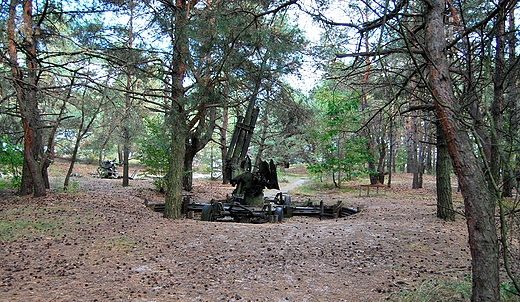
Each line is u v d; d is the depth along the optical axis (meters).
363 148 18.70
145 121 15.80
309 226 9.08
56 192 13.23
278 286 4.97
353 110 17.38
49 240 7.12
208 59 10.69
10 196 12.41
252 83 11.37
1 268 5.49
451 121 3.24
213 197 16.55
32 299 4.38
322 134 18.64
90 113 14.45
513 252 4.98
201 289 4.83
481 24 3.57
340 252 6.65
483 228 3.17
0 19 10.20
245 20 8.34
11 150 12.66
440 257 6.26
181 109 10.07
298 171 39.00
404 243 7.19
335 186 20.09
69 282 4.99
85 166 30.70
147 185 19.69
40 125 12.60
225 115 23.06
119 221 9.05
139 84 13.18
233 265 5.91
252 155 31.02
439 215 9.58
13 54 9.74
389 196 15.88
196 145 17.70
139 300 4.41
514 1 3.33
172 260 6.14
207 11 8.59
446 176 9.48
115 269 5.61
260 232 8.29
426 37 3.55
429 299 4.21
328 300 4.48
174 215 10.44
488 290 3.15
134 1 10.99
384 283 5.04
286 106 15.55
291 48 9.35
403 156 37.69
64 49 12.62
